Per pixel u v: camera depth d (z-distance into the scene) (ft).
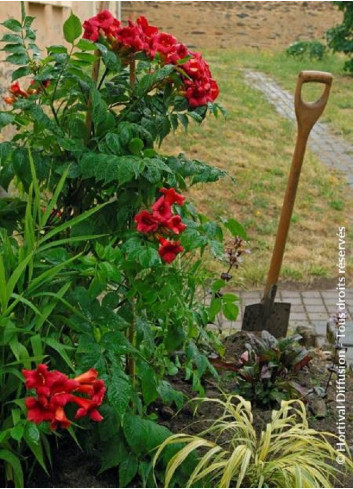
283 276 22.29
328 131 40.09
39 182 11.30
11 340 9.38
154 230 9.91
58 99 11.11
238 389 12.87
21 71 11.02
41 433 9.71
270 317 15.89
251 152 33.91
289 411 12.59
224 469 10.22
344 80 55.52
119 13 66.74
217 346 13.07
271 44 81.56
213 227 11.00
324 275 22.56
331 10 82.53
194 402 12.44
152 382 10.40
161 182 11.07
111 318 9.95
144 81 10.72
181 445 10.41
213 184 28.66
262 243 24.36
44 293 9.60
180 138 34.09
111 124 10.80
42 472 10.36
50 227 11.13
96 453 10.78
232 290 21.12
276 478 10.24
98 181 10.96
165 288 10.42
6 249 9.91
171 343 10.91
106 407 10.30
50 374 8.23
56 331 10.07
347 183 31.42
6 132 24.56
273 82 53.62
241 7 81.30
